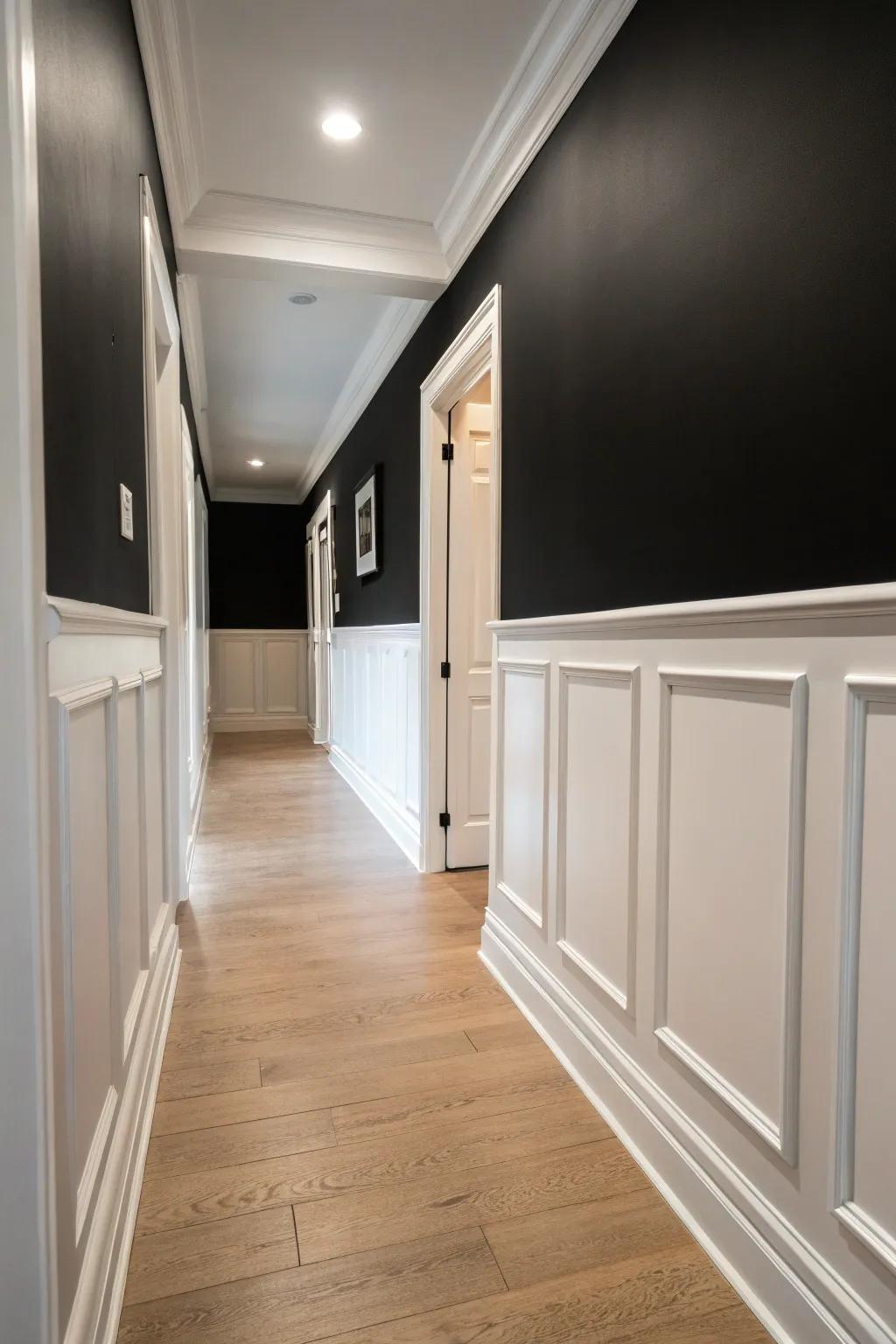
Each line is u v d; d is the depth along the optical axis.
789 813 1.17
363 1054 1.99
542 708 2.14
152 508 2.25
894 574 1.01
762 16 1.26
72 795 1.06
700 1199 1.39
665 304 1.56
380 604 4.64
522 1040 2.07
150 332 2.15
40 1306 0.88
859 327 1.07
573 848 1.94
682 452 1.51
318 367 4.70
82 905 1.14
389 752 4.37
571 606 2.00
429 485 3.43
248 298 3.69
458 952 2.64
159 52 2.00
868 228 1.05
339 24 1.99
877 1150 1.03
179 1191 1.49
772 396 1.25
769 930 1.23
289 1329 1.20
